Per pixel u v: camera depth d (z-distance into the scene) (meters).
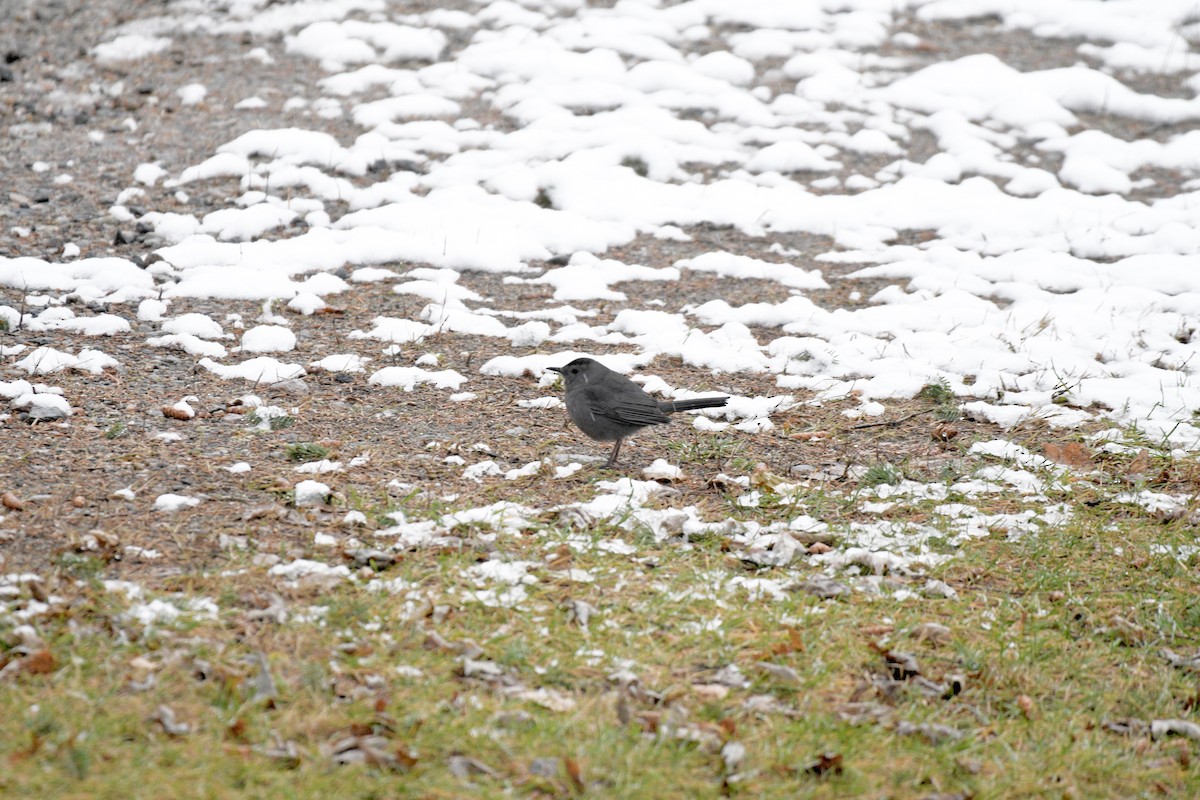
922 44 28.27
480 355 15.27
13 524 9.93
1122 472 12.55
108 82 24.22
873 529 11.07
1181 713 8.81
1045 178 22.39
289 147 21.53
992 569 10.55
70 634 8.27
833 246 20.05
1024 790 7.86
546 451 12.51
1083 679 9.17
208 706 7.77
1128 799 7.86
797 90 25.84
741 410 13.89
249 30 26.97
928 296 17.81
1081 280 18.48
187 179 20.44
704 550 10.50
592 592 9.65
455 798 7.18
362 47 26.00
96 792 6.91
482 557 10.02
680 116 24.39
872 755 8.03
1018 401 14.35
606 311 17.12
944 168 22.55
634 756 7.66
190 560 9.56
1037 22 29.52
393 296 17.09
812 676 8.80
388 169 21.55
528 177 21.31
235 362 14.47
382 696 8.00
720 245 19.86
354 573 9.55
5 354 13.97
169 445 11.91
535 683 8.45
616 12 28.45
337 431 12.68
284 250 18.11
